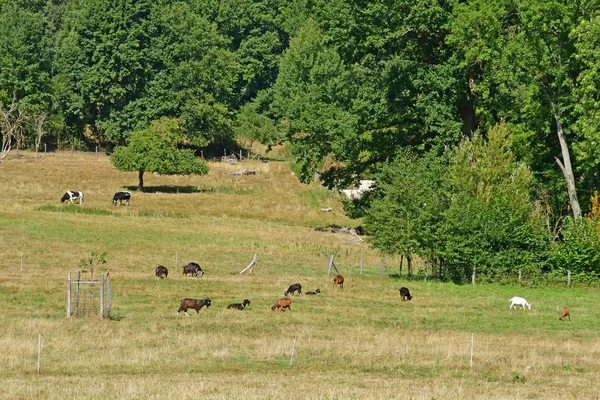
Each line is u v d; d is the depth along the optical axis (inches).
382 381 1267.2
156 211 3614.7
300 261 2753.4
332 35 3070.9
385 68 2864.2
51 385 1176.2
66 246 2733.8
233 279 2326.5
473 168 2586.1
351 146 3090.6
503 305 2080.5
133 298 1989.4
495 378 1330.0
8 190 3880.4
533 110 2743.6
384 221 2474.2
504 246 2465.6
